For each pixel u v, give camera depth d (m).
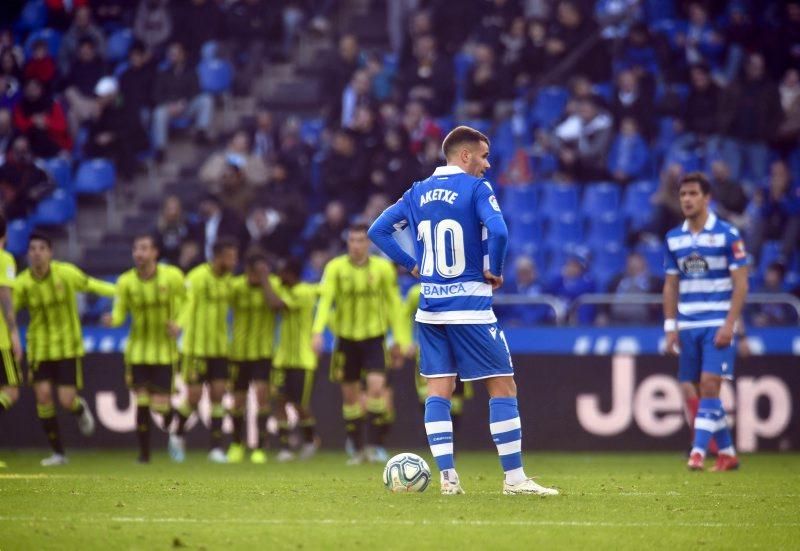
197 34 78.00
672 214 63.56
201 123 75.50
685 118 69.06
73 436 55.59
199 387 49.59
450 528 20.36
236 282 49.38
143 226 72.62
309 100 79.31
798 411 52.25
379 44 83.88
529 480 26.34
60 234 71.62
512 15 74.81
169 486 29.78
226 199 66.81
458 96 75.44
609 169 68.12
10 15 84.12
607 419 53.31
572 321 55.34
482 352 25.42
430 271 25.64
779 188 63.72
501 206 67.88
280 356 49.25
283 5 82.19
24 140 71.25
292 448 55.22
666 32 74.25
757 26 72.31
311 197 70.12
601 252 64.75
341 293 45.97
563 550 18.16
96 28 80.06
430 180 26.02
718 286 37.47
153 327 46.84
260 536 19.33
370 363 45.78
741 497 26.98
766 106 68.00
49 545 18.33
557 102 72.12
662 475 35.81
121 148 73.56
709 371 37.38
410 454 27.22
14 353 39.75
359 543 18.61
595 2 77.06
